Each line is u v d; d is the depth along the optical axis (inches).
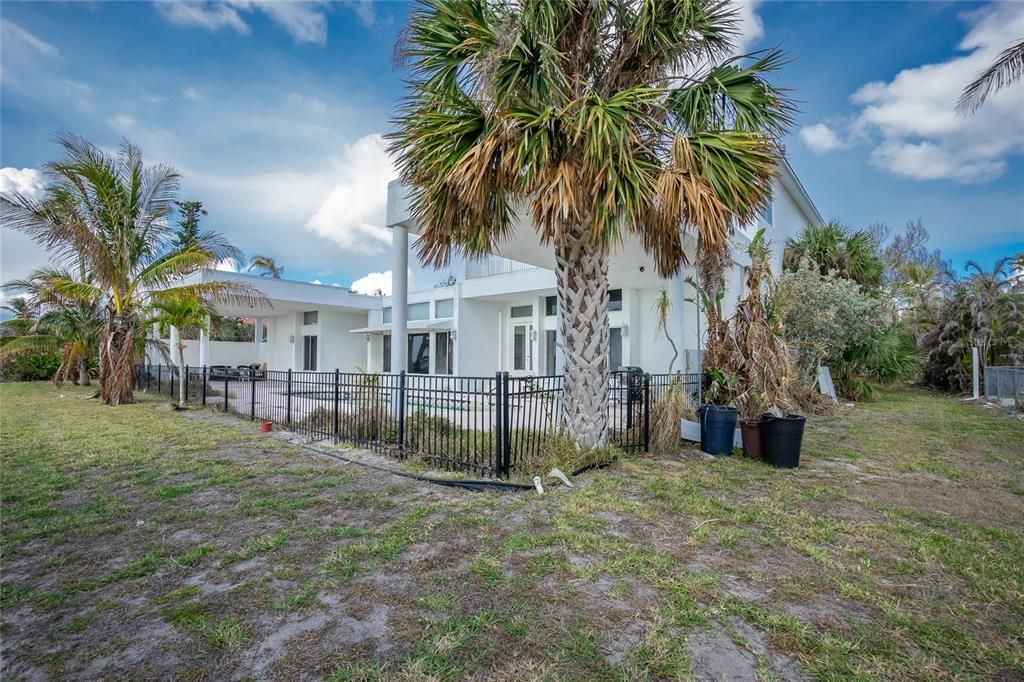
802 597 107.2
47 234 409.4
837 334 499.5
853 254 673.0
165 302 475.5
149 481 196.5
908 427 355.6
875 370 594.6
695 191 175.9
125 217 473.1
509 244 384.8
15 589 109.2
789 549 132.5
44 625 95.4
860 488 192.5
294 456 245.0
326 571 118.3
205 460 233.8
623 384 333.1
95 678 80.5
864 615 100.3
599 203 184.9
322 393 319.0
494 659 85.3
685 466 224.2
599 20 202.4
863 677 81.1
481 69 185.8
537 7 186.4
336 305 867.4
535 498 174.4
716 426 250.4
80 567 120.3
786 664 84.6
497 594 107.4
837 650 88.2
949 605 104.4
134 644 89.6
